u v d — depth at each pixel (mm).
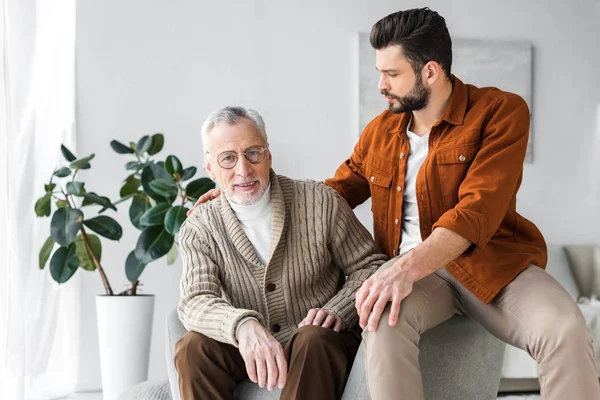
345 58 4340
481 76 4457
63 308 3887
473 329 1798
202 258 1956
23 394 2809
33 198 3342
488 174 1810
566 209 4543
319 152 4316
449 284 1785
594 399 1548
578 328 1574
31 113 3291
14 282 2826
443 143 1946
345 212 2043
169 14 4211
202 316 1777
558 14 4547
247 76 4270
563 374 1562
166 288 4168
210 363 1752
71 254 3525
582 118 4566
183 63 4215
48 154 3650
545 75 4535
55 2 3691
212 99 4234
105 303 3459
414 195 2027
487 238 1734
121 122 4160
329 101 4324
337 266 2082
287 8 4305
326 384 1665
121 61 4168
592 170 4562
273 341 1660
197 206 2094
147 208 3693
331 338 1694
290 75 4301
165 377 4125
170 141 4199
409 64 1925
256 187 1949
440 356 1730
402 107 1969
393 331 1586
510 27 4504
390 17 1959
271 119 4285
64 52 3879
